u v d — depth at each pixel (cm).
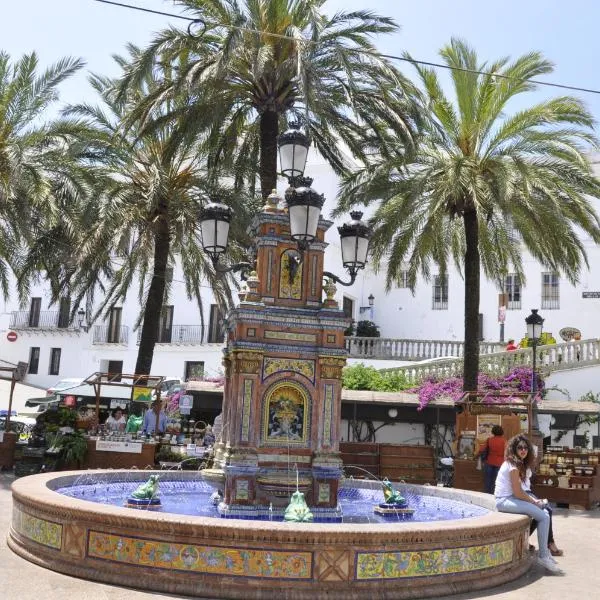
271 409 889
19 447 1747
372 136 1728
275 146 1664
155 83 1742
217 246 948
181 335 3575
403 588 641
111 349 3725
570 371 2500
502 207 1636
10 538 802
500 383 2183
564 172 1773
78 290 2156
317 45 1496
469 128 1842
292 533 616
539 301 3356
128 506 880
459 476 1588
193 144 1908
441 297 3556
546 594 680
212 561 625
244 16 1580
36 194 1711
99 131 1920
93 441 1648
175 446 1708
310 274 938
